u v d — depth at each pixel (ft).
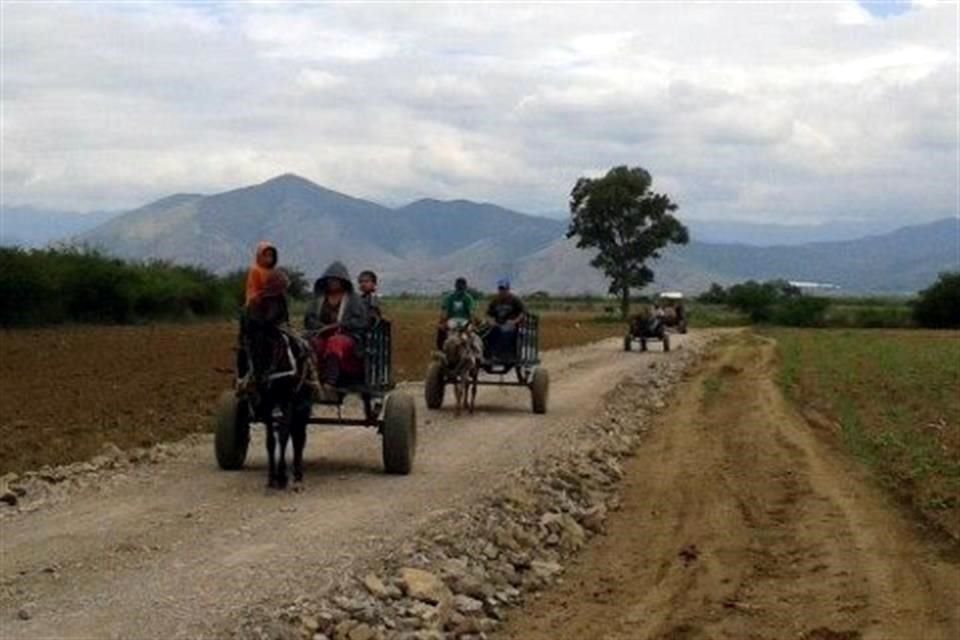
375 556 43.65
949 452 71.82
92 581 39.88
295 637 34.94
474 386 88.12
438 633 36.73
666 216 371.35
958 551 48.47
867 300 499.10
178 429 77.10
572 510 55.98
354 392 60.34
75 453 66.54
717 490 62.59
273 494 54.95
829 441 81.51
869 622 39.24
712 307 449.89
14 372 116.78
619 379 123.75
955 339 225.56
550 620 39.96
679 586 44.09
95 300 210.59
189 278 246.27
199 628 35.01
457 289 89.35
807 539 50.85
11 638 33.94
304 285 252.83
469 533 47.88
